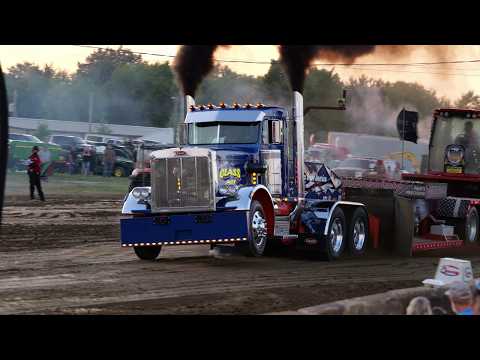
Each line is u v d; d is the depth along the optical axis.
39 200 53.06
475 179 36.75
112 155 83.81
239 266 25.84
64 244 31.33
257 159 27.08
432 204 33.41
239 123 27.48
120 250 29.91
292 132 28.61
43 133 113.50
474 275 26.05
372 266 27.23
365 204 30.91
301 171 28.52
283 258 28.94
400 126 34.38
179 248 31.56
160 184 25.56
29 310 16.77
